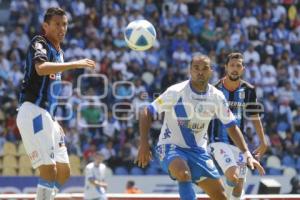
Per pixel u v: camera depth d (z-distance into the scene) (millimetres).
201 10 68688
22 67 59844
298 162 54594
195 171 22484
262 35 67438
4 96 53719
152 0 68000
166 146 22516
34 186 49125
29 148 21328
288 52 66312
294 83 63406
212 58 63125
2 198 28672
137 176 50375
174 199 30125
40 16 63750
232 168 26703
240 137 23062
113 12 65250
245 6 69625
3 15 66188
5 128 51625
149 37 25422
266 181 33438
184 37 65250
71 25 63188
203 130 22688
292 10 70625
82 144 50906
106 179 50250
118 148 51812
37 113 21297
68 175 22250
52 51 21469
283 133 56844
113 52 61344
